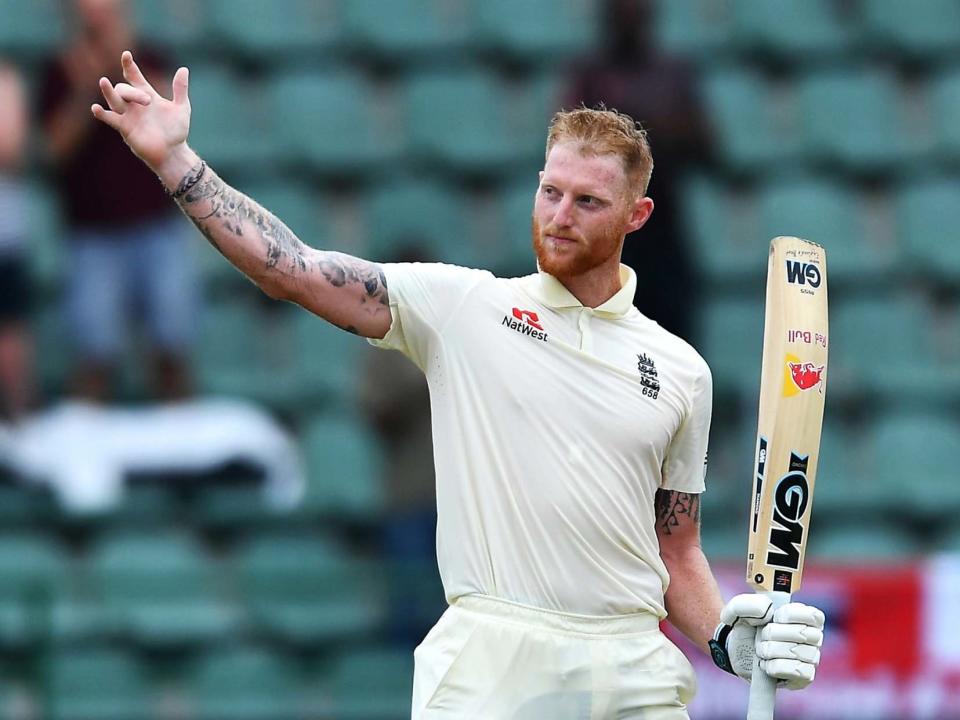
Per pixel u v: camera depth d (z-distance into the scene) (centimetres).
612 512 1461
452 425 1467
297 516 3341
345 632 3100
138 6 4441
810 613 1476
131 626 3125
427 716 1445
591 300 1502
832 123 4416
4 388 3328
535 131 4322
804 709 2658
